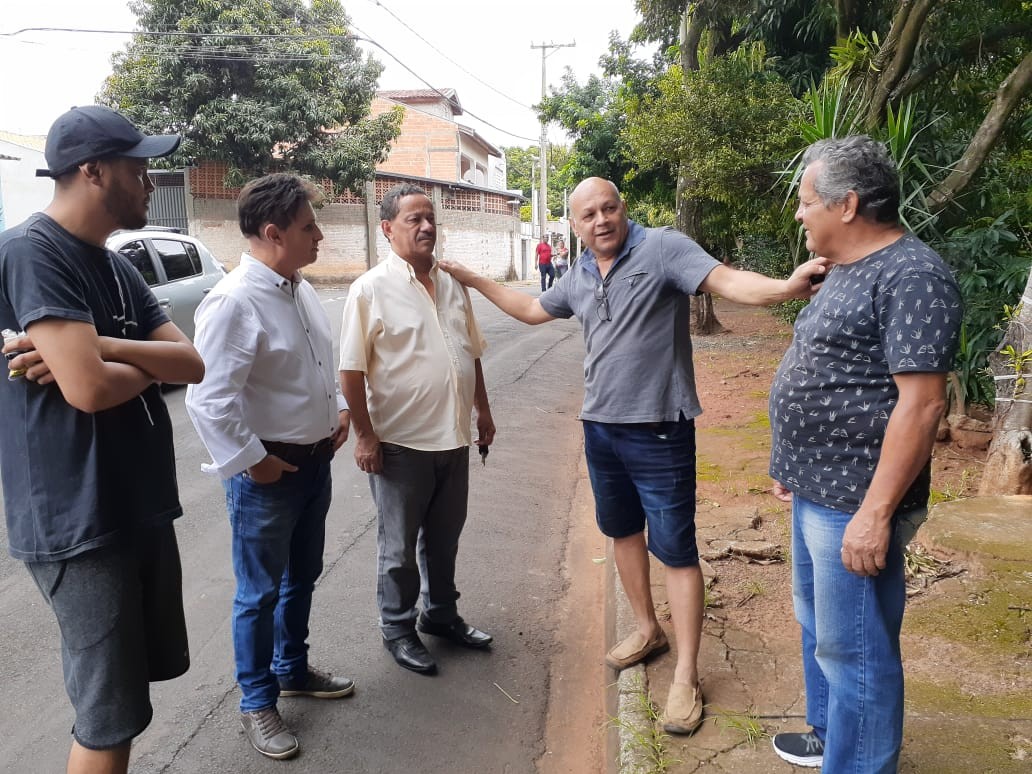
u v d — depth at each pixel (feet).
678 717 8.98
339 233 81.30
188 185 73.56
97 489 6.55
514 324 46.83
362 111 73.92
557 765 9.45
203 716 10.00
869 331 6.60
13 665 11.22
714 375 30.07
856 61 22.08
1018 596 11.46
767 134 28.58
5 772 9.09
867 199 6.60
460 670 11.20
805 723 9.00
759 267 41.09
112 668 6.72
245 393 8.84
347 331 9.97
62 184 6.56
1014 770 7.98
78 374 6.14
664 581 12.63
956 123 24.57
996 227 19.77
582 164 56.65
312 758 9.26
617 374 9.36
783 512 15.44
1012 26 22.43
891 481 6.39
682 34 39.14
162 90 66.59
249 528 9.00
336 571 14.11
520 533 16.17
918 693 9.40
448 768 9.23
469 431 10.85
